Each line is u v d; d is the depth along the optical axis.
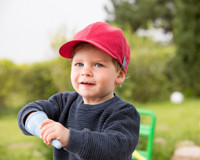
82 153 0.79
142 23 18.98
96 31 1.05
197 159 3.24
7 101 7.72
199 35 8.99
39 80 6.60
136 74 7.78
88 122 1.10
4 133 5.35
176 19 9.51
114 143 0.85
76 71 1.07
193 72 9.13
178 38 9.32
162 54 9.59
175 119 5.86
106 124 1.01
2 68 7.67
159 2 19.22
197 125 5.16
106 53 1.04
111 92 1.11
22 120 0.97
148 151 2.35
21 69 7.45
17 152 3.99
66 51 1.14
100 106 1.09
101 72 1.03
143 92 8.09
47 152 2.85
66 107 1.21
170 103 8.16
